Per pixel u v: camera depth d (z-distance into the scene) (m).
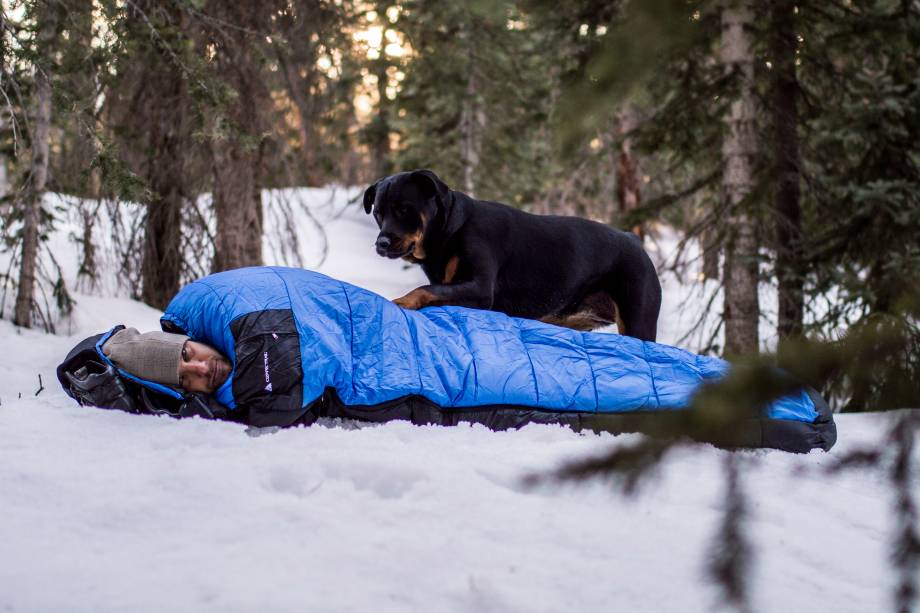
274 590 2.34
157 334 4.37
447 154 15.50
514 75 14.98
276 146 10.55
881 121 7.88
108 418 4.07
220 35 9.34
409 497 3.18
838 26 6.58
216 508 2.94
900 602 1.62
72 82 7.48
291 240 10.91
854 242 8.13
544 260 5.60
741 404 1.39
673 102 7.86
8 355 6.88
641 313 5.90
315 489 3.18
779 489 3.81
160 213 9.89
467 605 2.40
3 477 3.09
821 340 1.39
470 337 4.68
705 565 1.54
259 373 4.12
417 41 13.67
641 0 1.81
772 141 8.32
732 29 7.76
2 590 2.29
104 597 2.27
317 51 10.47
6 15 6.88
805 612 2.59
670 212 15.09
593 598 2.52
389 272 15.14
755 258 8.48
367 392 4.34
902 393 1.35
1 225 8.16
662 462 1.44
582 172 17.17
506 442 4.12
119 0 7.57
